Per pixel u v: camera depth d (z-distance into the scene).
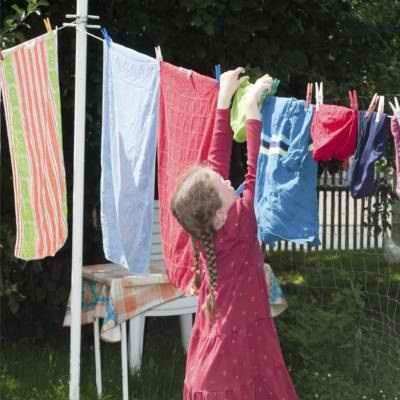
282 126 4.89
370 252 13.22
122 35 8.54
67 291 8.84
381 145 4.73
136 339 7.74
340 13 9.16
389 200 9.80
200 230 4.46
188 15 8.07
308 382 7.46
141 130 5.48
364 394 7.20
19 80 6.22
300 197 4.88
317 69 9.02
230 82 4.78
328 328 7.77
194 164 5.12
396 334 8.55
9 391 7.56
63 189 5.95
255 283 4.53
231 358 4.45
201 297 4.69
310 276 12.17
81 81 6.17
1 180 8.41
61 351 8.84
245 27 8.22
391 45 10.20
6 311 9.14
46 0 7.81
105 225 5.80
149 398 7.36
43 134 6.04
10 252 8.05
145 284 6.81
